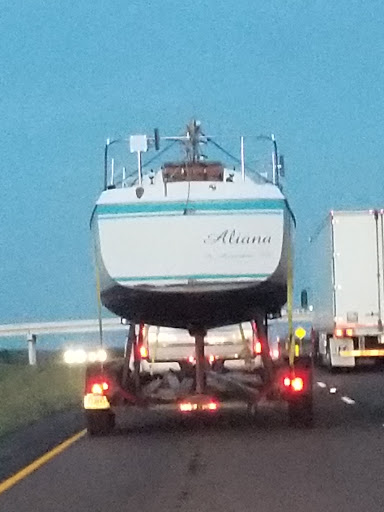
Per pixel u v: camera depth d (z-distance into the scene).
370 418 23.34
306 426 21.41
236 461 17.08
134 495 14.22
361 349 41.34
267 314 21.61
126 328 21.83
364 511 12.71
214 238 19.06
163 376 21.80
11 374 41.28
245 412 24.58
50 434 22.02
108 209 19.17
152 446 19.44
